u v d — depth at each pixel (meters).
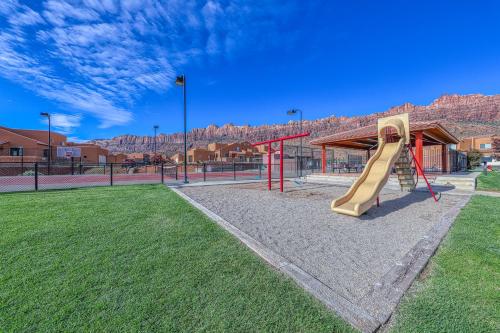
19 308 1.84
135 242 3.23
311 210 5.54
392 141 7.99
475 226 3.93
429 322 1.73
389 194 8.03
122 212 4.95
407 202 6.55
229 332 1.64
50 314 1.79
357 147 17.23
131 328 1.66
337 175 12.61
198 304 1.92
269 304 1.93
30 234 3.47
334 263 2.74
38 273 2.36
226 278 2.32
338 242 3.45
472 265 2.57
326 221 4.59
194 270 2.47
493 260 2.67
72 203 5.95
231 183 11.98
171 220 4.36
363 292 2.13
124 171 29.59
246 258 2.78
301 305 1.92
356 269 2.59
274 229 4.05
